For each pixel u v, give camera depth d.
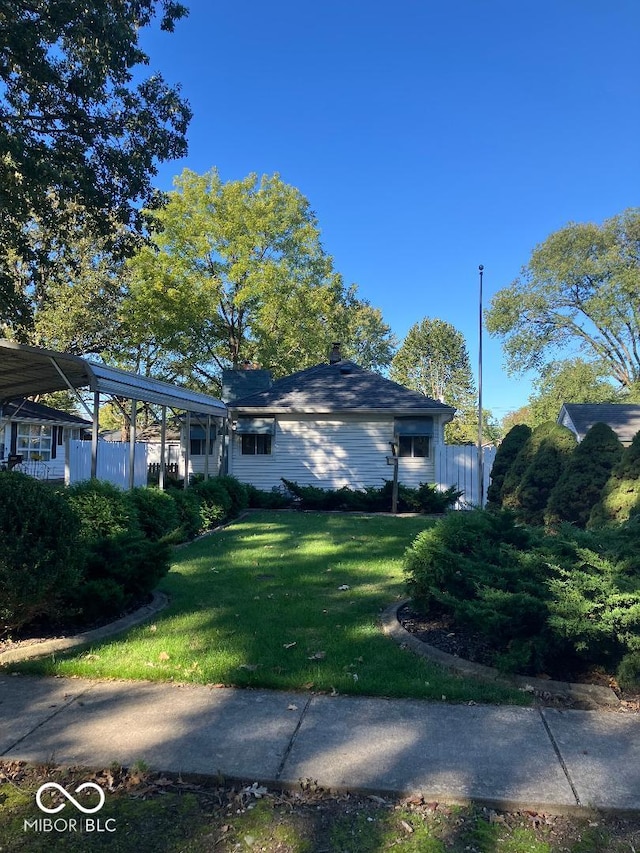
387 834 2.64
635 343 39.88
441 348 67.31
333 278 33.59
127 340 29.88
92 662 4.60
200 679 4.31
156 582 6.39
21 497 4.89
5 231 13.87
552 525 11.05
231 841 2.59
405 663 4.59
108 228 13.90
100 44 11.26
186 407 13.30
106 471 12.84
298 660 4.63
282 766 3.14
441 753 3.29
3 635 5.22
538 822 2.74
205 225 30.05
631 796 2.89
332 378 19.97
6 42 10.47
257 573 7.78
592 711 3.90
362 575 7.69
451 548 5.73
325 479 18.30
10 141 10.20
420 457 18.06
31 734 3.51
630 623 4.20
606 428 11.65
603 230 38.44
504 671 4.27
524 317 43.12
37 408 25.98
